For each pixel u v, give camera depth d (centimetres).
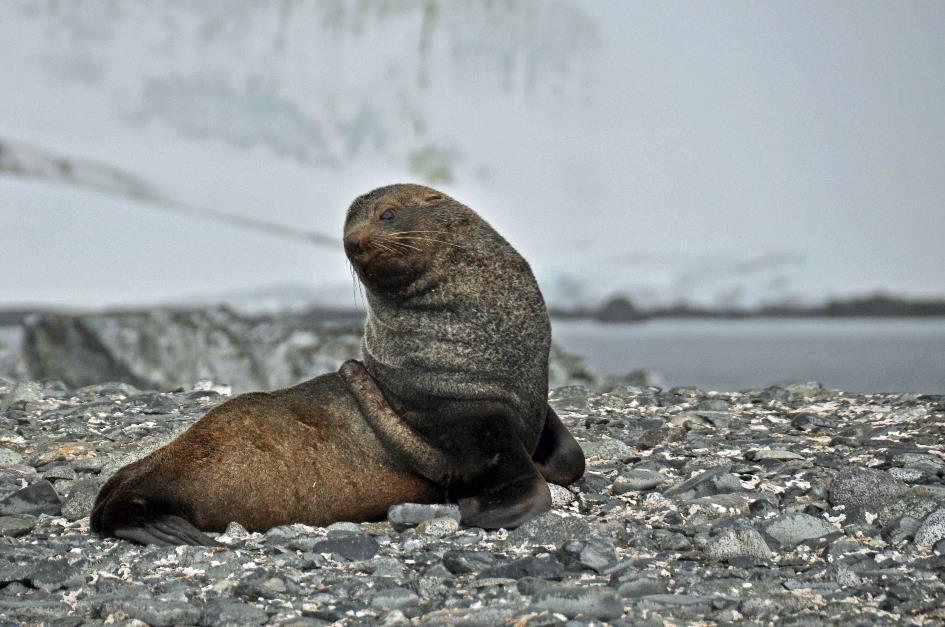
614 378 7575
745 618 1770
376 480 2545
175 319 7806
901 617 1755
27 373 7850
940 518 2172
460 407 2525
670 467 2933
